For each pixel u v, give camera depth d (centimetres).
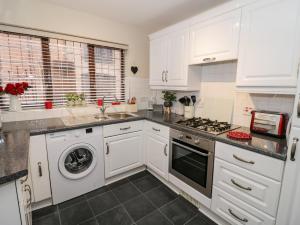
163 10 227
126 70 290
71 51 238
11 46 199
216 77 215
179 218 170
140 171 260
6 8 186
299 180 107
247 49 151
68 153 185
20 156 103
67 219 168
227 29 165
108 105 272
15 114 202
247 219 138
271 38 135
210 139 158
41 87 221
